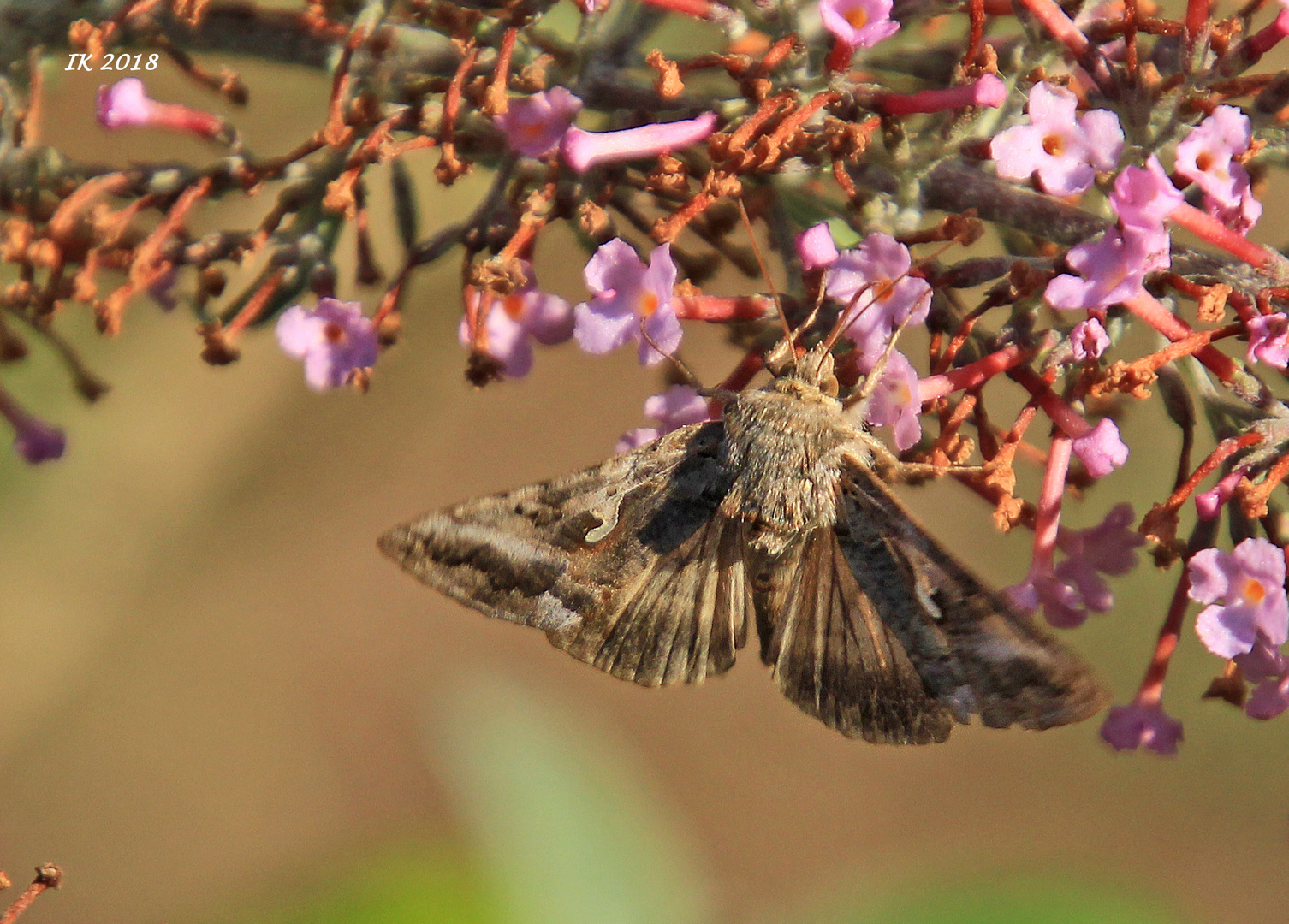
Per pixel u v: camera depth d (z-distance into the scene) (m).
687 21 1.08
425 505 1.59
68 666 1.22
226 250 1.05
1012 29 1.07
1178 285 1.04
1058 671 1.04
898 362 1.04
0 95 1.05
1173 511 1.04
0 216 1.05
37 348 1.10
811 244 1.04
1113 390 1.04
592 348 1.04
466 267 1.05
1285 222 1.40
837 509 1.05
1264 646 1.04
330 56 1.05
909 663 1.04
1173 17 1.09
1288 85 1.04
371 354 1.05
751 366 1.05
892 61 1.05
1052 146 1.04
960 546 1.47
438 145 1.05
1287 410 1.04
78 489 1.16
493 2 1.05
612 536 1.05
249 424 1.20
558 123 1.04
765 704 1.69
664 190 1.05
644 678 1.05
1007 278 1.04
